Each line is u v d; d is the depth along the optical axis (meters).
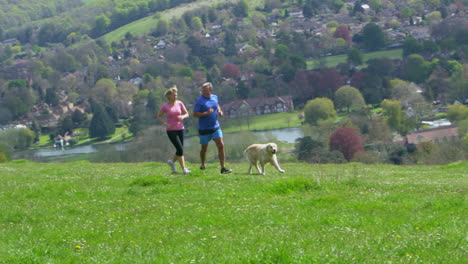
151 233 9.74
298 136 112.56
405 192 14.05
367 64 198.88
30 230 10.27
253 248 8.19
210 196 13.85
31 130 177.88
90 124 165.75
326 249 7.93
